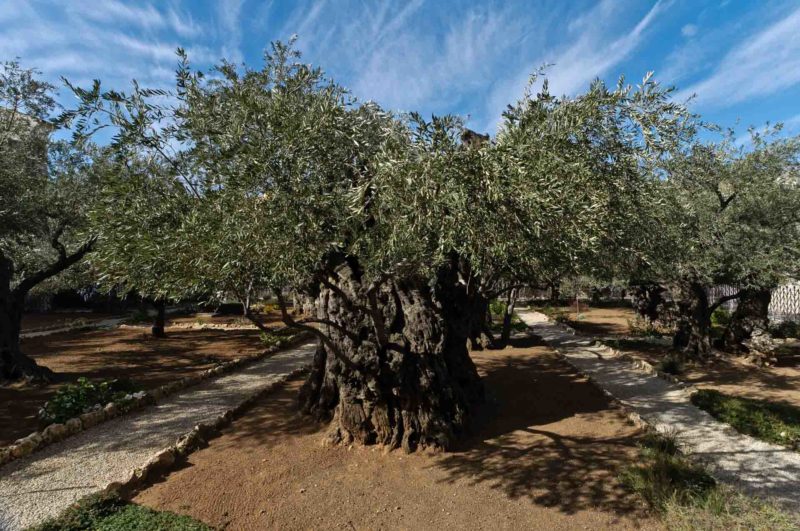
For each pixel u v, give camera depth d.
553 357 12.78
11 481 5.45
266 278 4.44
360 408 6.55
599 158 5.75
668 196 7.44
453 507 5.02
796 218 10.21
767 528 4.44
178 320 21.70
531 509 4.96
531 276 7.21
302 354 13.62
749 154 10.48
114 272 4.89
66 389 8.05
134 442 6.62
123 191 4.68
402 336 6.63
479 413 7.73
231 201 4.23
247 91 4.86
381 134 5.49
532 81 5.53
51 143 10.83
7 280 10.05
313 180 4.64
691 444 6.63
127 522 4.61
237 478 5.65
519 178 4.18
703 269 10.48
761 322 12.10
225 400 8.67
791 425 7.09
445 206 4.32
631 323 18.16
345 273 6.98
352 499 5.18
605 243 6.87
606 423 7.42
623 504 5.02
